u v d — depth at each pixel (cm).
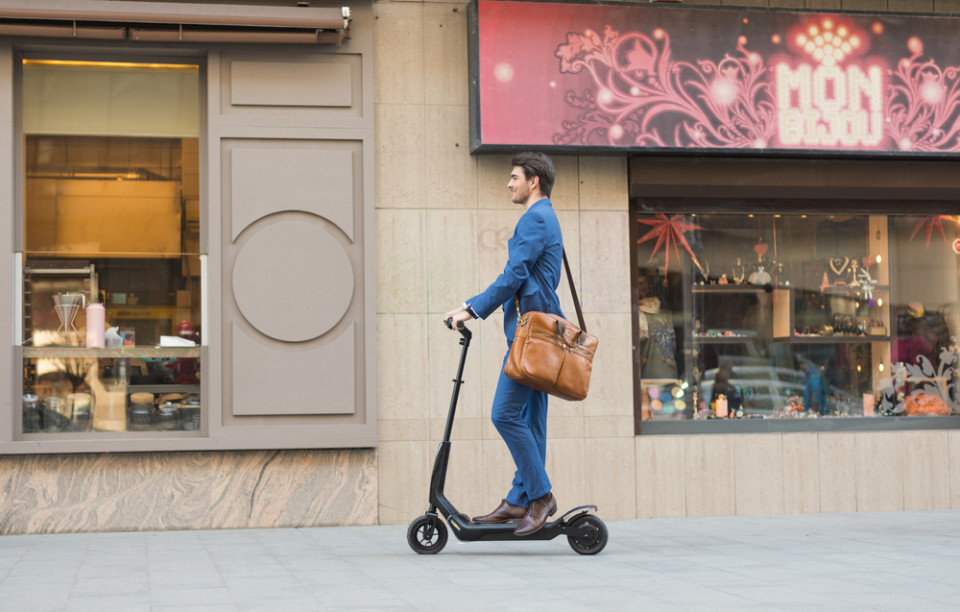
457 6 688
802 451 708
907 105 717
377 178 670
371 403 646
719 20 694
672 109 684
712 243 729
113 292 644
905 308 760
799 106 701
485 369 670
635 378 705
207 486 632
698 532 593
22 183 637
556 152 676
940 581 398
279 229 645
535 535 477
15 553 513
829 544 528
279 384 638
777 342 736
